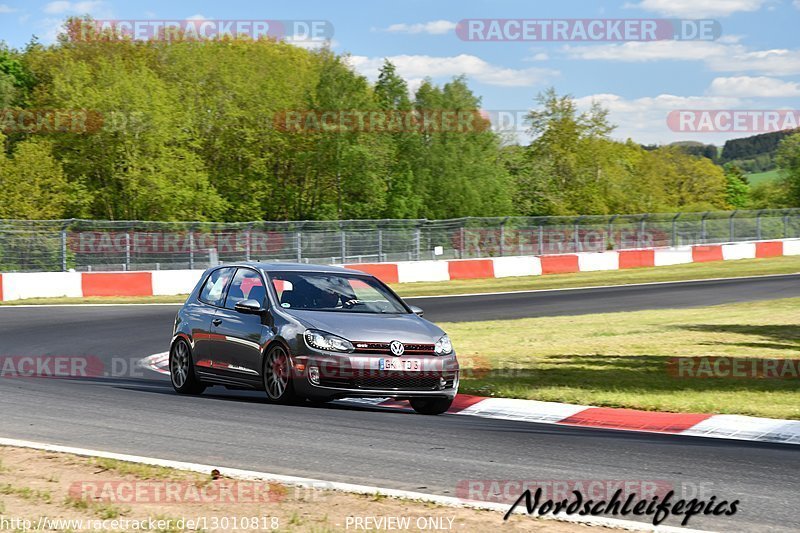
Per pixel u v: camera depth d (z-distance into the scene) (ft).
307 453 41.01
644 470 38.73
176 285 163.53
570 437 47.24
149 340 98.27
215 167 342.23
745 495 34.40
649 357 80.07
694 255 246.06
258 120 341.00
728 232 273.54
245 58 362.74
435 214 357.20
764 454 43.21
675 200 548.72
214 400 57.93
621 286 182.60
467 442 44.57
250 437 44.55
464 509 31.32
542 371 72.95
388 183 351.05
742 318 115.44
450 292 168.76
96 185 309.01
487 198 364.79
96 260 175.42
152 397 59.11
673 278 199.93
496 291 171.73
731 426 51.65
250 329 57.88
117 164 301.43
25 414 51.34
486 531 28.91
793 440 48.14
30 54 386.93
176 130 308.19
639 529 29.58
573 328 106.63
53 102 321.73
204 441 43.52
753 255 260.01
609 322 114.01
